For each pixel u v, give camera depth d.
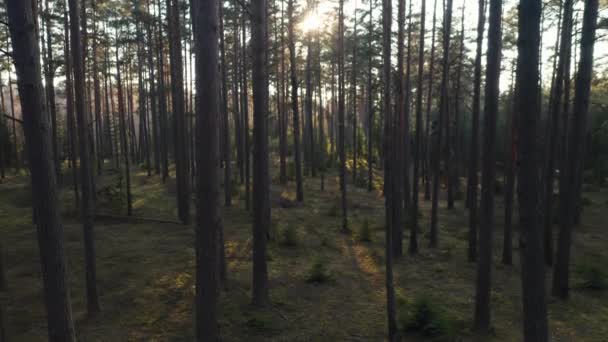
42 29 18.73
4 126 37.41
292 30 21.73
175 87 19.83
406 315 8.52
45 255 4.83
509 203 13.33
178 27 16.73
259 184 9.14
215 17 5.35
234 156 39.28
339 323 8.63
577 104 9.80
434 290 10.80
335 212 20.52
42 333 8.05
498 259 14.15
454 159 27.81
